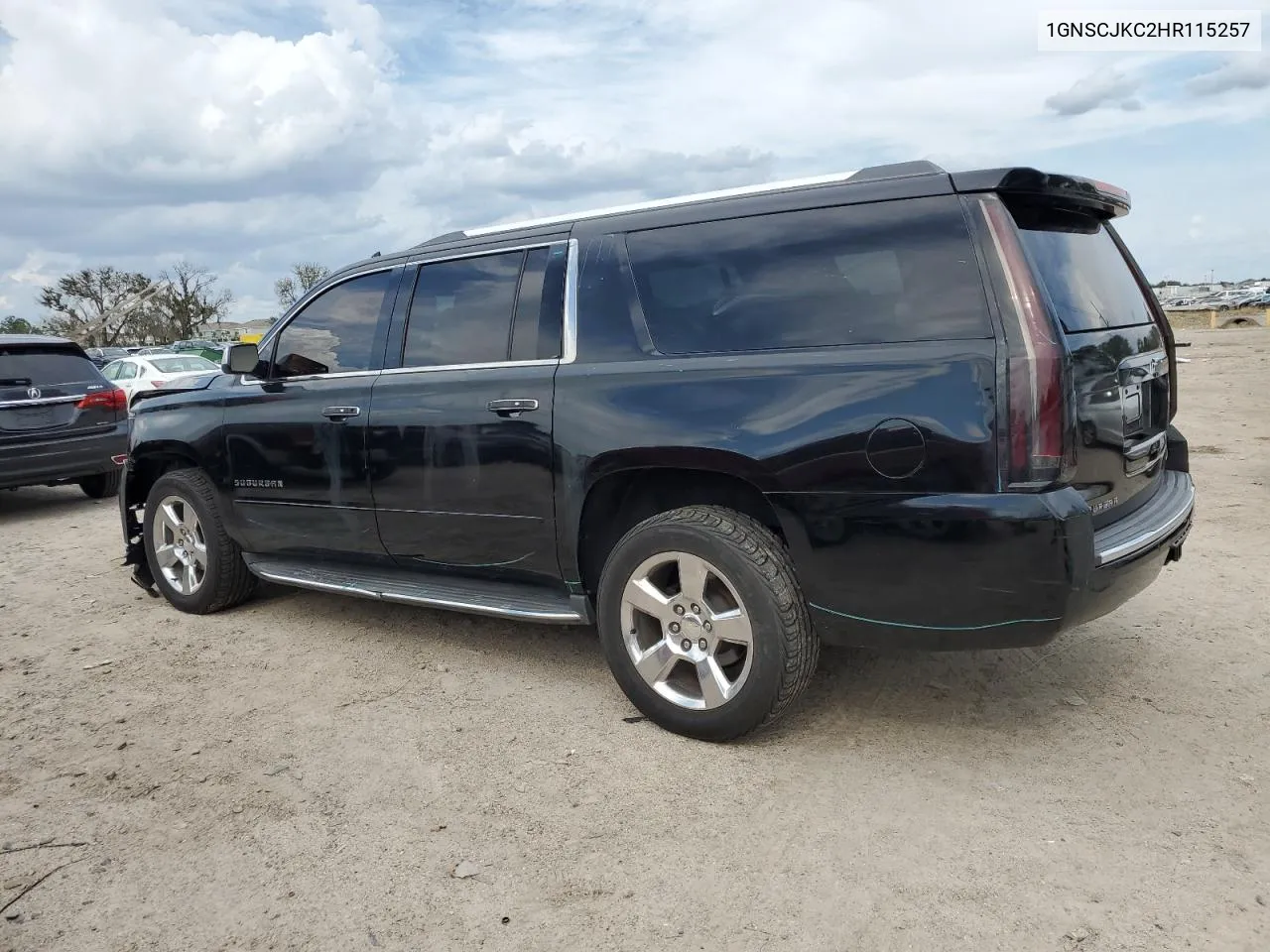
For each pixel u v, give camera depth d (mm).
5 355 8547
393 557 4184
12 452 8367
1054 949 2150
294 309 4590
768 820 2752
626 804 2877
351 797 2998
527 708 3635
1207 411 11914
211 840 2779
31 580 6164
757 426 2955
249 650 4477
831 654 4039
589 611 3609
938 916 2285
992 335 2654
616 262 3477
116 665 4332
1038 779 2914
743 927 2283
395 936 2311
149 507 5180
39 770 3283
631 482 3422
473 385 3717
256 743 3432
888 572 2797
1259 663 3742
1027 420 2586
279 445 4449
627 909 2375
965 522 2643
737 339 3133
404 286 4156
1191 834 2580
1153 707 3387
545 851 2650
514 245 3824
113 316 71375
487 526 3717
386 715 3631
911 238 2846
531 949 2242
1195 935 2172
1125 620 4312
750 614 3016
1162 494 3451
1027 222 2893
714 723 3158
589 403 3348
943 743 3184
